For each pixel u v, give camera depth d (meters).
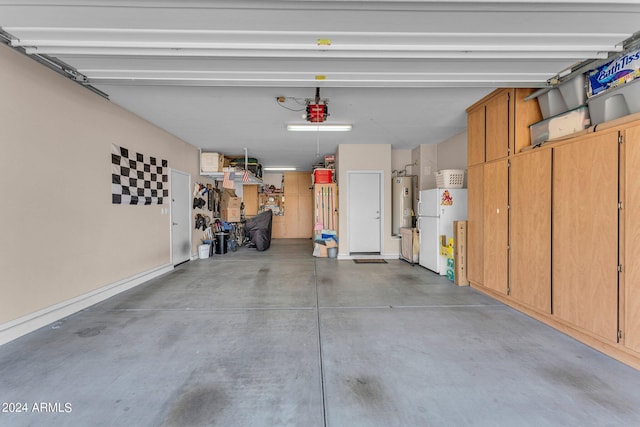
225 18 2.10
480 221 4.02
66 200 3.23
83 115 3.48
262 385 1.95
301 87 3.56
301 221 11.95
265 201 11.92
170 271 5.51
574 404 1.75
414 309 3.40
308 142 6.58
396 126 5.31
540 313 3.01
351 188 6.88
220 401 1.79
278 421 1.62
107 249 3.89
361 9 2.01
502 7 1.98
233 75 3.09
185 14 2.05
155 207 5.11
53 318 3.03
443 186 5.23
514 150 3.36
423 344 2.53
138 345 2.52
